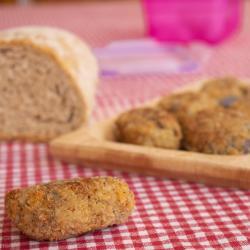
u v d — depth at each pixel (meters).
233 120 0.59
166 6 1.03
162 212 0.52
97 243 0.48
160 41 1.06
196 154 0.57
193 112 0.63
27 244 0.48
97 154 0.59
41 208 0.47
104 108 0.76
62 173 0.60
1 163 0.63
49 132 0.68
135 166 0.58
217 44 1.05
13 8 1.45
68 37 0.72
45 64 0.67
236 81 0.72
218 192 0.55
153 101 0.69
